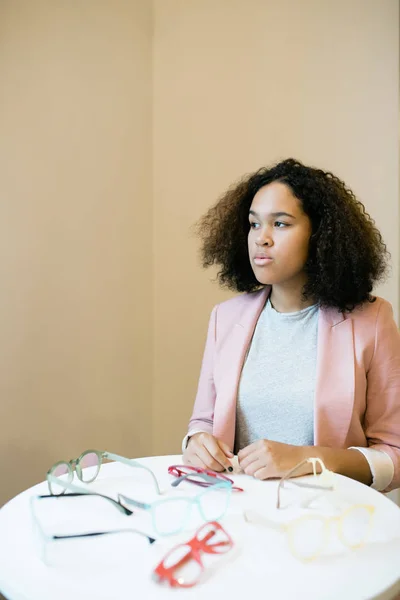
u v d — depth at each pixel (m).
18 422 1.63
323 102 1.93
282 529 0.77
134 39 2.01
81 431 1.84
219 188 2.06
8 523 0.79
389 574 0.66
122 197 1.98
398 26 1.84
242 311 1.29
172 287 2.13
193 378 2.13
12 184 1.59
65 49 1.74
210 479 0.95
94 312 1.88
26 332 1.65
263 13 1.99
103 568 0.67
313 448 1.02
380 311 1.18
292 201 1.15
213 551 0.71
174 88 2.09
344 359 1.14
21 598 0.60
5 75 1.56
